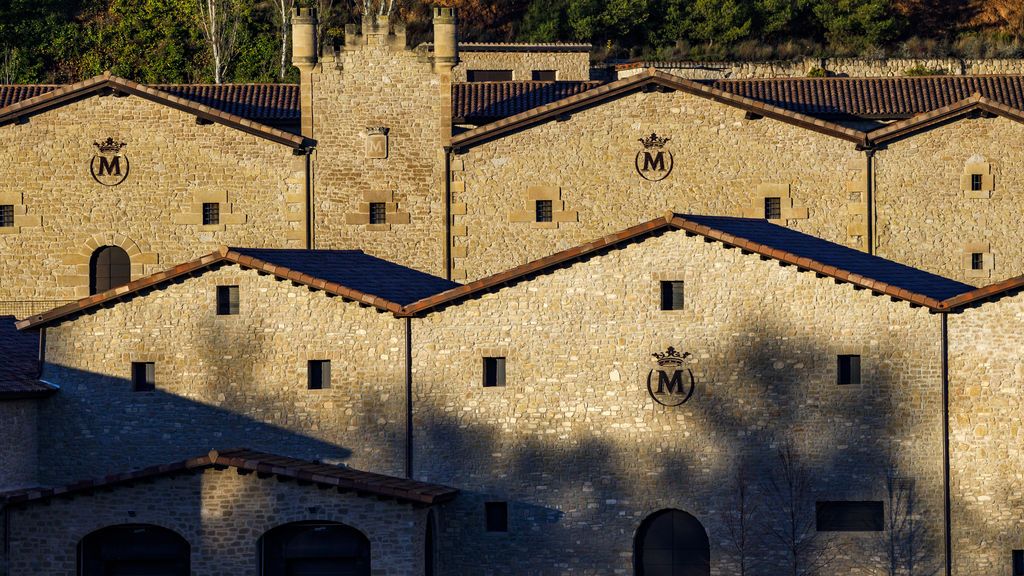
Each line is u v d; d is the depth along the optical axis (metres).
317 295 60.84
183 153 80.06
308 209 80.00
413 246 80.06
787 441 59.06
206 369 60.88
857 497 58.72
